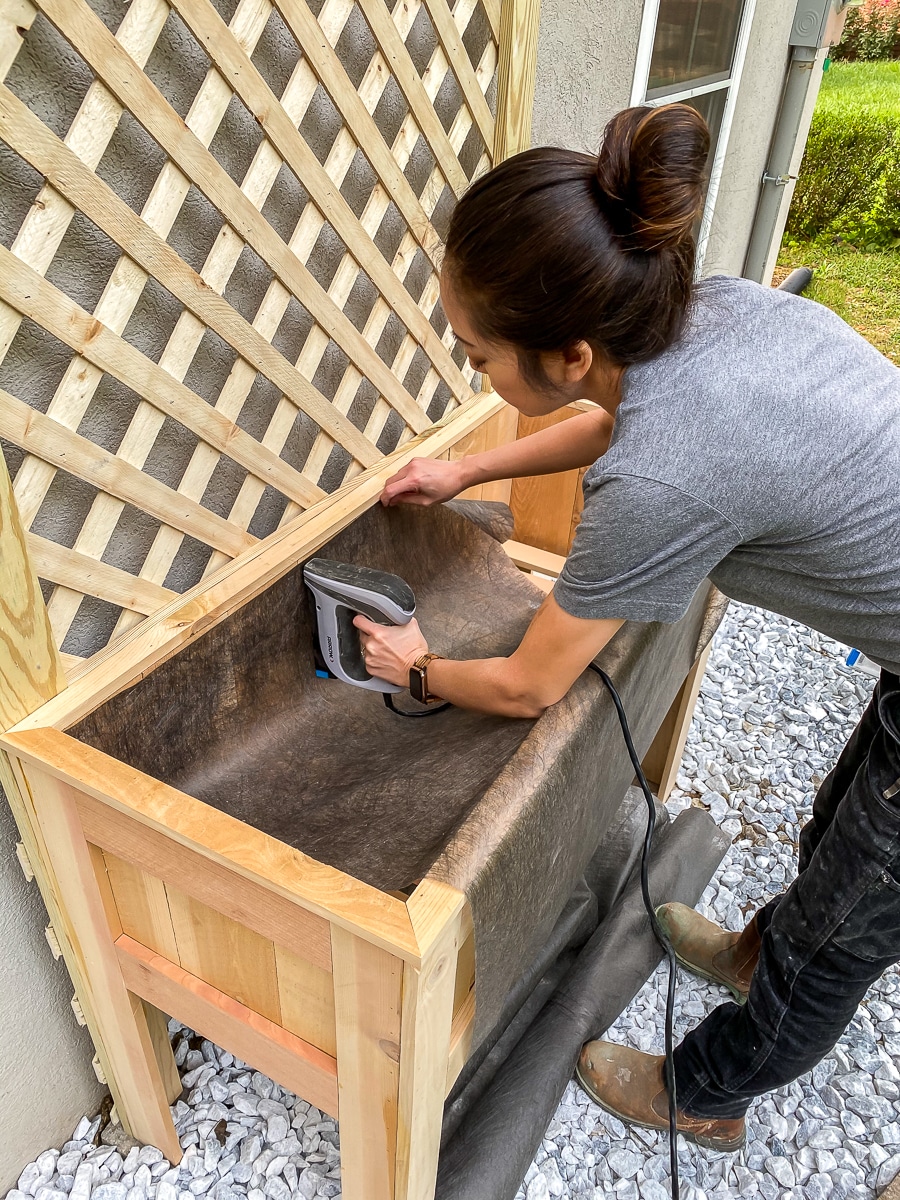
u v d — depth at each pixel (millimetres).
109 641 1035
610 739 1072
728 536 819
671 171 710
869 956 1054
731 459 787
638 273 755
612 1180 1396
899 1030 1625
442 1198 1208
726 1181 1399
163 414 1009
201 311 995
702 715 2357
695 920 1664
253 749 1211
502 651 1411
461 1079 1402
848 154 6191
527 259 745
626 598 838
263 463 1174
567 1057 1427
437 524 1474
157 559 1071
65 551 937
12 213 843
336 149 1143
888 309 5480
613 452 812
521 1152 1296
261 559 1175
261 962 917
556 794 916
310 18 998
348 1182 1059
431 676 1071
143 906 991
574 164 761
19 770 923
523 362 858
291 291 1127
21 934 1140
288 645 1242
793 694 2445
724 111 2822
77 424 910
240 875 800
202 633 1085
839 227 6418
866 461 846
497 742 1033
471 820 825
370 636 1140
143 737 1045
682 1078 1349
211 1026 1049
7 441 892
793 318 877
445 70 1293
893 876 985
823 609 980
